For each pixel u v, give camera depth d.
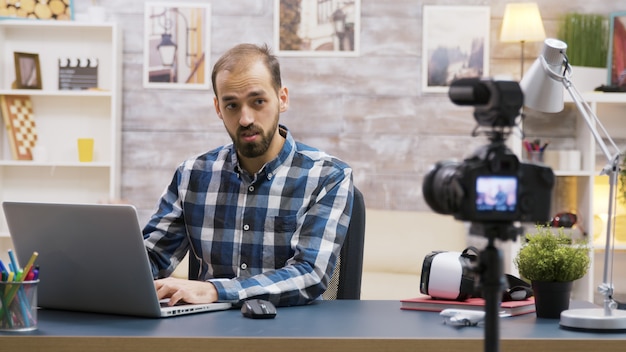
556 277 2.00
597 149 5.53
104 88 5.77
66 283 2.07
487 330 1.32
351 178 2.53
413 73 5.82
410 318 1.97
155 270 2.54
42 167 5.79
